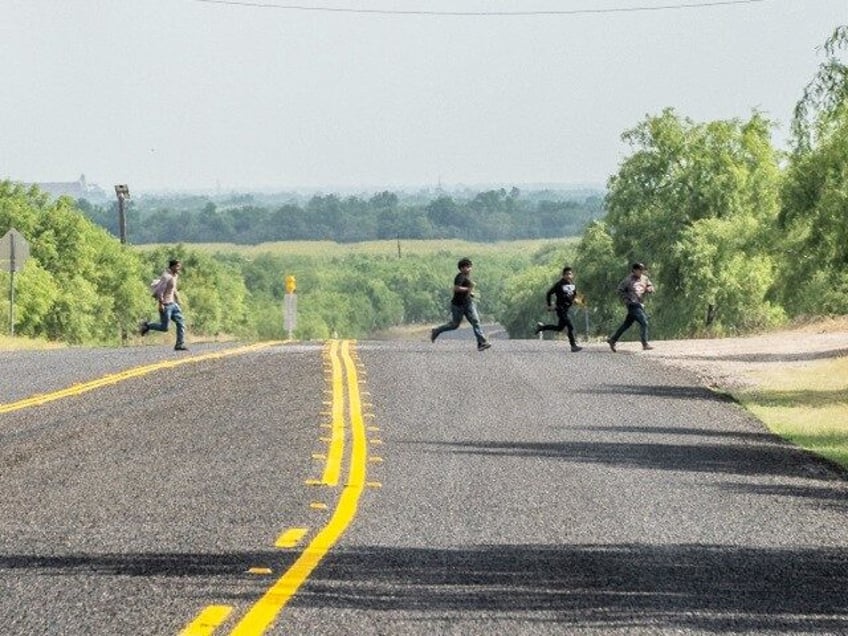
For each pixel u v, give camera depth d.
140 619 31.50
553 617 32.69
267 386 88.81
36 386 87.44
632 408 82.81
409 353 118.31
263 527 43.91
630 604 34.34
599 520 47.06
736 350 133.00
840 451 70.44
